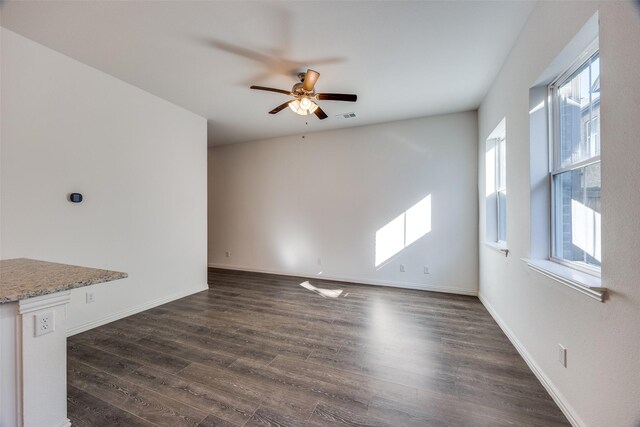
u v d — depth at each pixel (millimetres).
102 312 2969
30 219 2418
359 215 4809
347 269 4906
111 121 3039
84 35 2348
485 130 3557
